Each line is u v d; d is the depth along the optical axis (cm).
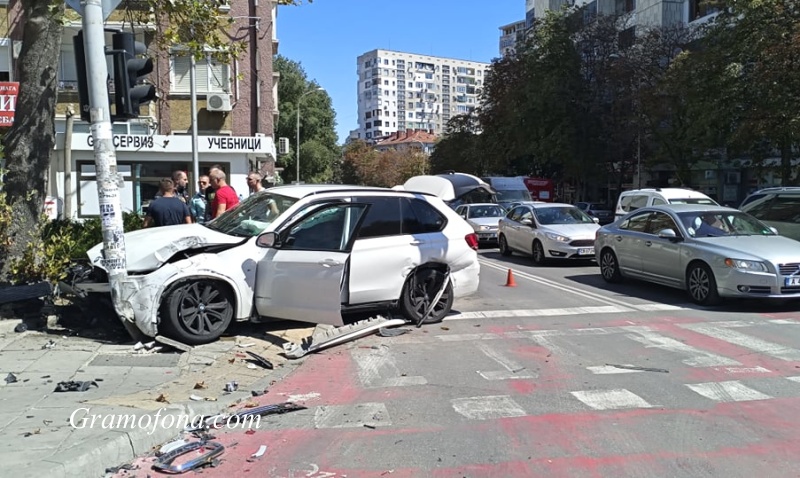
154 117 2441
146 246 750
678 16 4256
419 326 847
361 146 9675
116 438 439
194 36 1102
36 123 841
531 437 473
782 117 2297
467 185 2038
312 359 688
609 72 3578
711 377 620
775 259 918
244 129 2611
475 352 719
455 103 18288
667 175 4300
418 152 9556
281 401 555
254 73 2650
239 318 746
